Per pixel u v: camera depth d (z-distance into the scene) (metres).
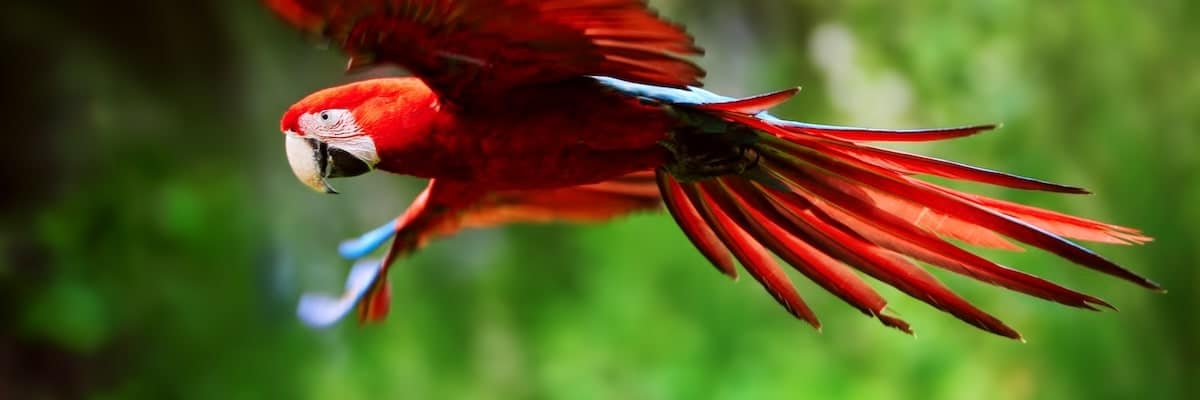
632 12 10.80
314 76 17.39
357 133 11.02
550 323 17.03
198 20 16.62
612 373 16.66
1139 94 16.23
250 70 17.05
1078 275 15.94
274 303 16.62
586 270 17.47
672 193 11.13
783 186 11.05
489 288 17.27
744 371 16.59
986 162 16.19
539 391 16.61
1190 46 16.17
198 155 16.58
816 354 16.83
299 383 16.14
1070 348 16.05
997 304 16.08
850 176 11.00
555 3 10.80
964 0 16.70
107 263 15.77
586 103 10.97
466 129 10.99
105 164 15.98
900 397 16.31
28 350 15.35
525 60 10.91
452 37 10.88
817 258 11.11
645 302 17.12
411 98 11.01
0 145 15.45
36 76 15.64
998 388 16.19
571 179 11.05
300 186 17.20
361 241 11.45
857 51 17.78
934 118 16.80
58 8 15.91
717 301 17.23
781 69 18.84
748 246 11.14
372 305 11.45
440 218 11.36
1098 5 16.28
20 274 15.38
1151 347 16.08
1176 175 16.05
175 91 16.61
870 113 17.66
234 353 16.08
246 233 16.53
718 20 19.66
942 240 11.01
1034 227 10.92
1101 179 16.08
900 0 17.27
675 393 16.36
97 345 15.47
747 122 10.96
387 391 16.28
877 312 11.09
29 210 15.62
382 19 10.84
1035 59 16.33
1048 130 16.19
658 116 10.98
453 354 16.70
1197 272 15.96
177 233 16.08
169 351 15.86
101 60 16.16
